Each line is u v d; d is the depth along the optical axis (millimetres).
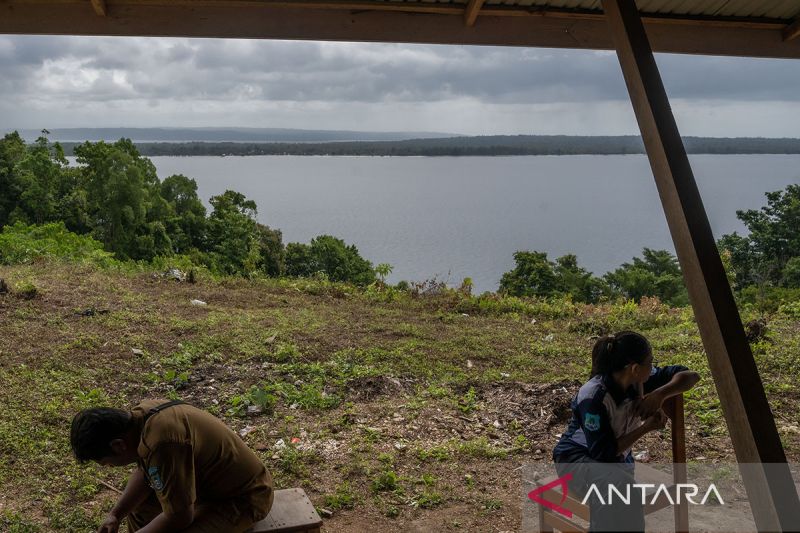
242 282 14820
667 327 12172
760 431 3943
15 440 6414
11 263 15461
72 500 5496
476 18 7277
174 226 68750
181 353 9180
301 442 6707
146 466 3570
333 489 5816
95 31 6844
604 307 14203
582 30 7426
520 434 7102
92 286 12766
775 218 69938
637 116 4820
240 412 7363
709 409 7656
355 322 11656
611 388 3566
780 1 7293
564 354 10305
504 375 8953
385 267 15523
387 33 7199
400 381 8641
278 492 4395
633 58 4789
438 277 15500
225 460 3783
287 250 76312
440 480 6027
